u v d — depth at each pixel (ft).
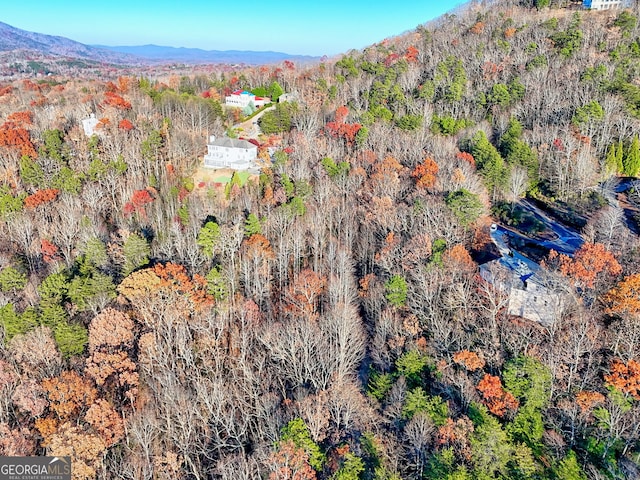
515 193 314.96
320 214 303.27
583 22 528.63
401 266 252.42
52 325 211.00
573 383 175.42
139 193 326.85
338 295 233.76
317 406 170.81
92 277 238.27
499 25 579.07
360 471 153.58
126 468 169.78
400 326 215.92
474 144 336.90
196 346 217.36
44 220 306.96
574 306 195.83
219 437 185.06
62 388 179.73
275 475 147.13
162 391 195.62
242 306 233.55
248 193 332.80
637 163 326.85
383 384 191.31
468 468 150.61
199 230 279.69
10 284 241.55
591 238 245.86
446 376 185.78
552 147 335.88
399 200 302.04
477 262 251.80
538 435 161.99
